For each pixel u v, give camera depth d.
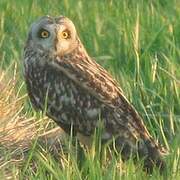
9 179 16.59
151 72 19.69
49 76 17.27
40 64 17.31
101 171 16.45
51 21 17.22
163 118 18.75
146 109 19.00
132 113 17.17
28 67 17.47
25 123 18.45
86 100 17.16
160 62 20.66
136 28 20.97
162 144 18.16
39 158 16.52
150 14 22.95
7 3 23.55
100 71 17.41
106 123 17.08
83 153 17.33
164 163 16.75
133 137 16.98
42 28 17.19
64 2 23.97
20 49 21.45
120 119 17.06
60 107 17.34
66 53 17.30
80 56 17.38
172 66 19.91
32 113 18.89
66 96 17.23
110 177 16.16
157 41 21.38
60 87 17.23
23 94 19.34
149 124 18.50
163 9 24.02
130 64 20.58
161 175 16.66
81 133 17.39
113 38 21.78
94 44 21.59
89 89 17.09
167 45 21.27
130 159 16.42
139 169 16.39
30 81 17.56
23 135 18.11
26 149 17.66
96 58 20.80
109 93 17.16
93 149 16.73
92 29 22.22
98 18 22.88
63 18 17.28
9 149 17.67
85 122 17.25
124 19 22.55
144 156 16.88
